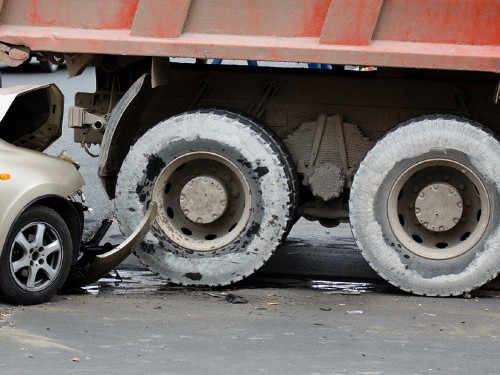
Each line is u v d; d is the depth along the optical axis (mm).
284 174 10102
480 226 10000
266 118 10883
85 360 7711
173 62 11023
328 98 10766
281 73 10844
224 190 10242
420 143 9930
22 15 10320
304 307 9609
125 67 10797
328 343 8375
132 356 7840
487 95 10609
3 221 9016
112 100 10875
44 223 9312
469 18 9797
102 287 10328
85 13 10234
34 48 10266
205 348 8125
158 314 9188
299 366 7676
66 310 9188
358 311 9477
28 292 9227
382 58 9875
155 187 10281
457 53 9773
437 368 7719
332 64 10023
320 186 10539
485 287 10680
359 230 10102
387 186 10039
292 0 9969
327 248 12547
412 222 10266
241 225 10211
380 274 10125
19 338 8250
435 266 10055
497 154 9844
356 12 9867
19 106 10789
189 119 10172
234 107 10938
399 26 9898
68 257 9492
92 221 13547
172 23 10070
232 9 10047
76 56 10430
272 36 10055
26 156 9461
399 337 8617
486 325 9062
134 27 10109
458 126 9891
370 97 10719
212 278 10234
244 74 10891
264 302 9781
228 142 10102
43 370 7434
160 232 10305
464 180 10109
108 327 8680
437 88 10656
